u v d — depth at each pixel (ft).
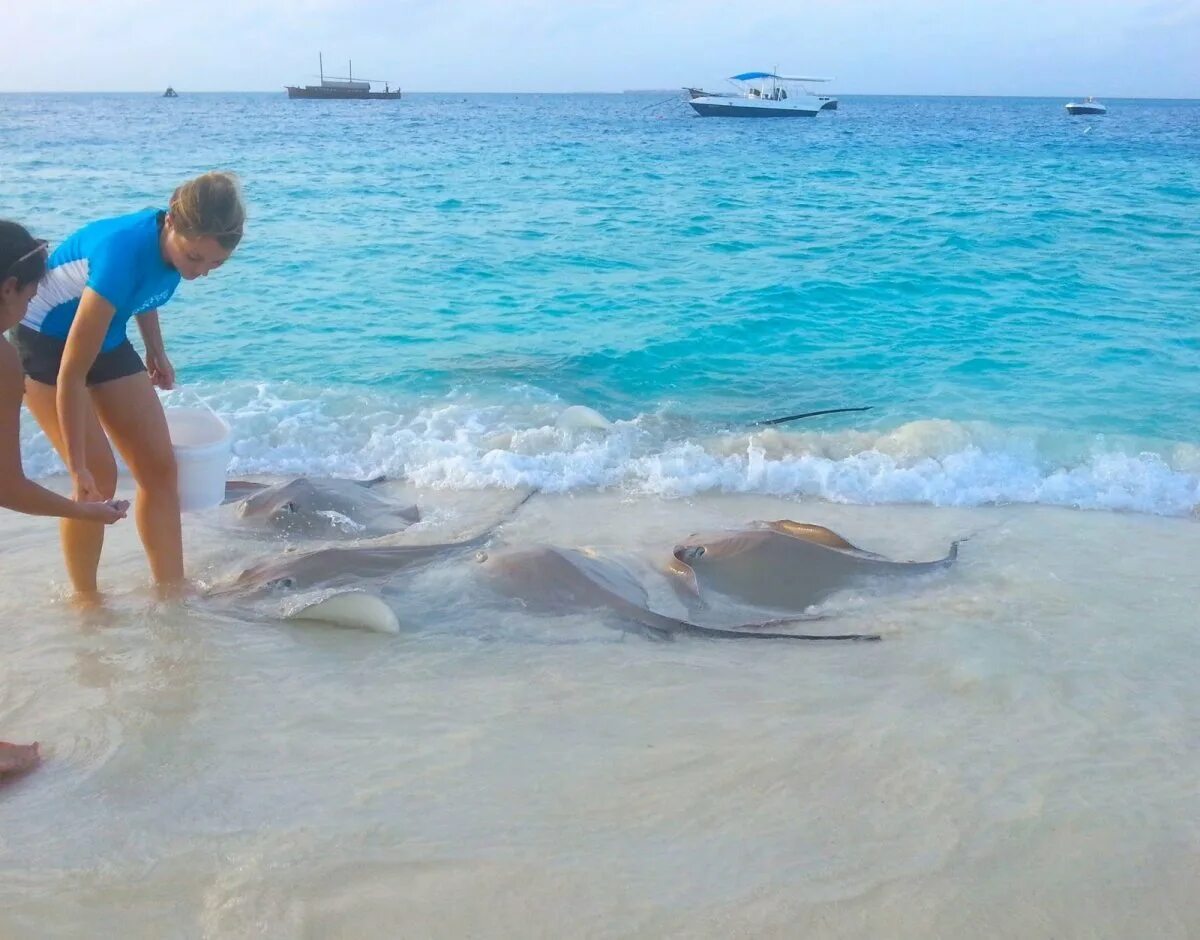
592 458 20.68
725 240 48.29
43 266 8.96
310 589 13.94
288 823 8.74
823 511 18.54
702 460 20.62
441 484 19.76
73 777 9.50
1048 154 107.34
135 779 9.47
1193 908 7.86
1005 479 19.79
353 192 63.57
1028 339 31.40
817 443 22.11
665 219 54.75
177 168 75.20
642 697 11.28
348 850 8.36
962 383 27.14
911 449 21.59
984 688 11.48
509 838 8.57
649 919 7.62
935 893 7.97
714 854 8.41
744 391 26.76
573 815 8.93
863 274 40.27
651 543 16.69
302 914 7.59
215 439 14.57
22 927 7.45
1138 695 11.35
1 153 87.04
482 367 28.14
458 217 54.19
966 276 39.93
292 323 32.45
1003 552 16.29
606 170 81.66
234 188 11.42
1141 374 27.66
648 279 39.75
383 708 10.96
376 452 21.36
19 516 17.08
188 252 11.51
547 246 46.14
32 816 8.86
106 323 11.37
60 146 96.63
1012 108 431.43
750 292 37.32
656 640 12.89
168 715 10.70
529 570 14.03
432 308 34.91
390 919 7.57
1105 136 156.66
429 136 128.88
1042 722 10.73
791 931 7.54
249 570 14.46
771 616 13.89
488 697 11.25
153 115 200.13
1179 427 23.29
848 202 62.18
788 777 9.59
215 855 8.29
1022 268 41.47
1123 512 18.38
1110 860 8.39
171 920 7.54
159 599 13.64
